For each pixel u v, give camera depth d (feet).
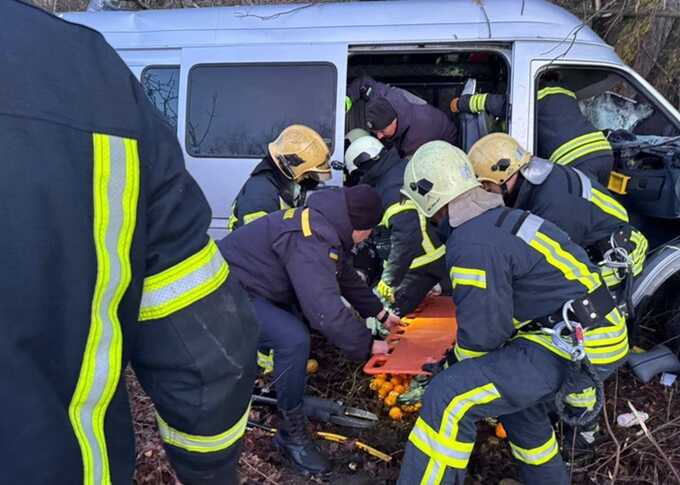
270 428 9.94
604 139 11.71
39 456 2.50
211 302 3.31
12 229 2.46
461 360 7.40
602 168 11.50
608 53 12.06
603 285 7.24
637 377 11.45
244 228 9.37
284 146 10.53
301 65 12.44
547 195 9.40
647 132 13.00
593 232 9.79
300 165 10.49
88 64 2.85
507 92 12.03
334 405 10.26
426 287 11.76
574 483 8.88
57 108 2.64
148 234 3.05
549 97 11.94
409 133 13.08
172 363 3.25
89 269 2.68
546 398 7.14
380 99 12.65
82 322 2.68
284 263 8.66
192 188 3.32
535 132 11.81
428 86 15.14
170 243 3.15
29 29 2.72
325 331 8.55
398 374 9.95
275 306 9.25
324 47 12.35
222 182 12.92
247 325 3.54
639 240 10.11
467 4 12.11
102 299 2.79
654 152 11.73
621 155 12.39
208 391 3.35
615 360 7.22
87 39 2.97
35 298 2.51
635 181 11.98
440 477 7.11
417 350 10.01
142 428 9.38
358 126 14.26
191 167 13.07
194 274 3.23
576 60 11.81
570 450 9.29
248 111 12.73
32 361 2.52
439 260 11.37
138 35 13.21
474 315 6.93
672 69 17.06
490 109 12.26
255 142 12.75
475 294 6.88
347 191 8.71
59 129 2.61
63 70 2.73
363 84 13.71
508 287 6.91
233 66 12.71
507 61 12.00
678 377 11.39
